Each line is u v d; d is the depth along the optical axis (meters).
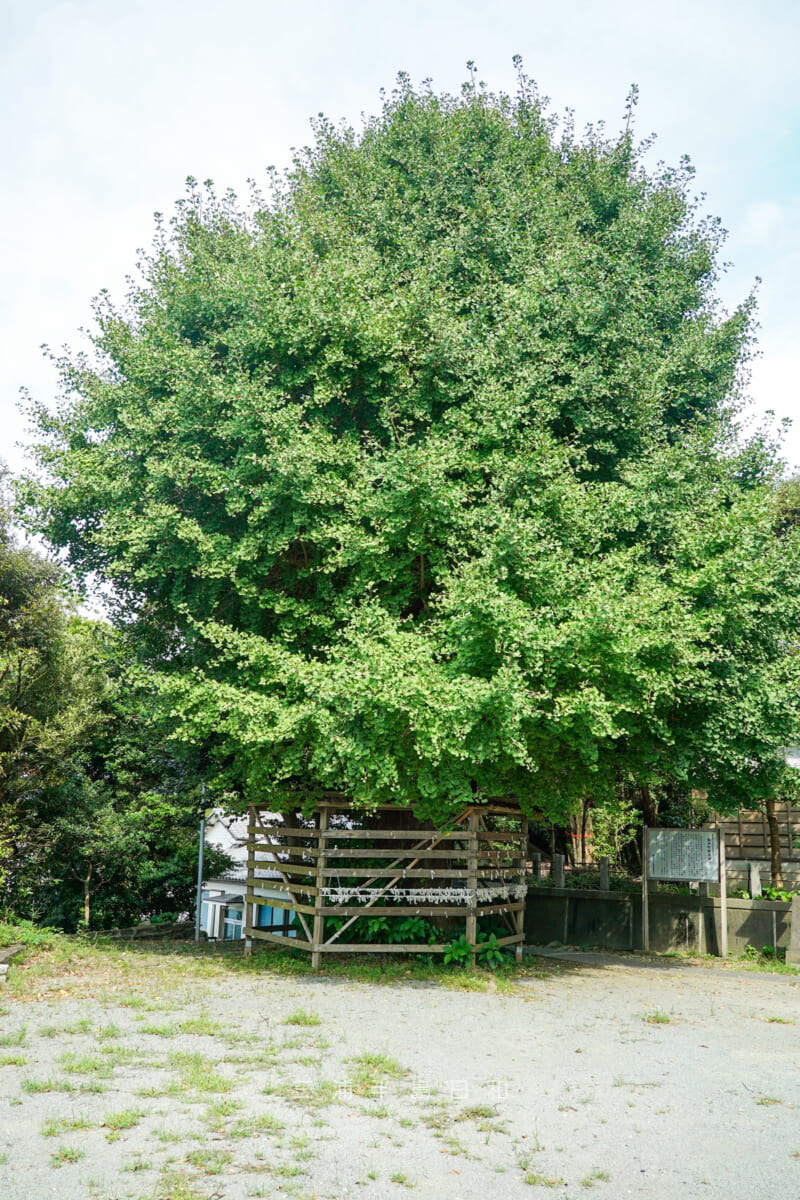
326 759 10.53
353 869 12.33
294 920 15.18
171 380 12.14
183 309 12.88
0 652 17.17
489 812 13.29
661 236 14.70
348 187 14.23
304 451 10.38
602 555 11.21
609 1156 5.13
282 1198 4.39
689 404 14.16
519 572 10.12
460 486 10.73
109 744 22.88
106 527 11.59
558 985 11.48
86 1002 9.10
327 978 11.29
